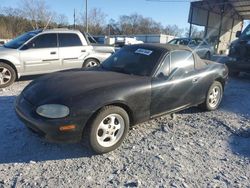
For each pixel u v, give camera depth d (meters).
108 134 3.98
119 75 4.52
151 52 4.95
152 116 4.57
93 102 3.73
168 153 4.09
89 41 9.31
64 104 3.64
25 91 4.26
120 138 4.12
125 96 4.03
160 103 4.61
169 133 4.80
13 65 7.80
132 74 4.63
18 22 48.50
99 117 3.80
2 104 5.99
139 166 3.71
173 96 4.82
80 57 8.91
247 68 9.41
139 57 4.95
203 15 29.47
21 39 8.37
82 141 3.92
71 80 4.25
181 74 5.00
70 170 3.57
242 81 9.86
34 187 3.20
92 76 4.43
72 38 8.82
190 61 5.34
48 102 3.70
